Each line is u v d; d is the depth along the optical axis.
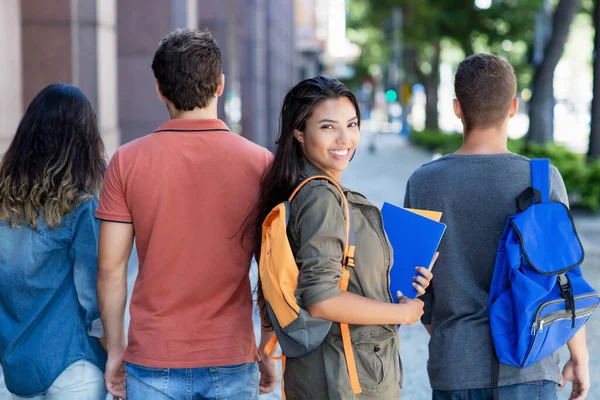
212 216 2.74
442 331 2.80
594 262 9.63
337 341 2.50
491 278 2.79
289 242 2.51
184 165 2.74
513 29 26.31
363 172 23.25
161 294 2.73
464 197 2.81
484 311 2.75
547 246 2.64
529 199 2.75
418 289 2.57
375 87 79.69
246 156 2.78
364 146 39.75
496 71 2.84
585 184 13.39
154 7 13.96
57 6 9.48
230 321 2.75
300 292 2.41
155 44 14.02
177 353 2.70
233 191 2.74
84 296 2.93
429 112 40.84
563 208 2.70
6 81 7.50
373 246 2.50
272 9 30.55
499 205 2.78
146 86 14.14
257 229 2.67
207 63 2.75
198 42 2.75
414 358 6.16
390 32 40.88
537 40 18.02
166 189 2.73
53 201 2.90
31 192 2.90
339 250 2.43
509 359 2.64
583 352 2.87
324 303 2.38
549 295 2.64
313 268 2.38
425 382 5.60
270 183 2.60
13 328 2.95
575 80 71.69
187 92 2.75
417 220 2.63
